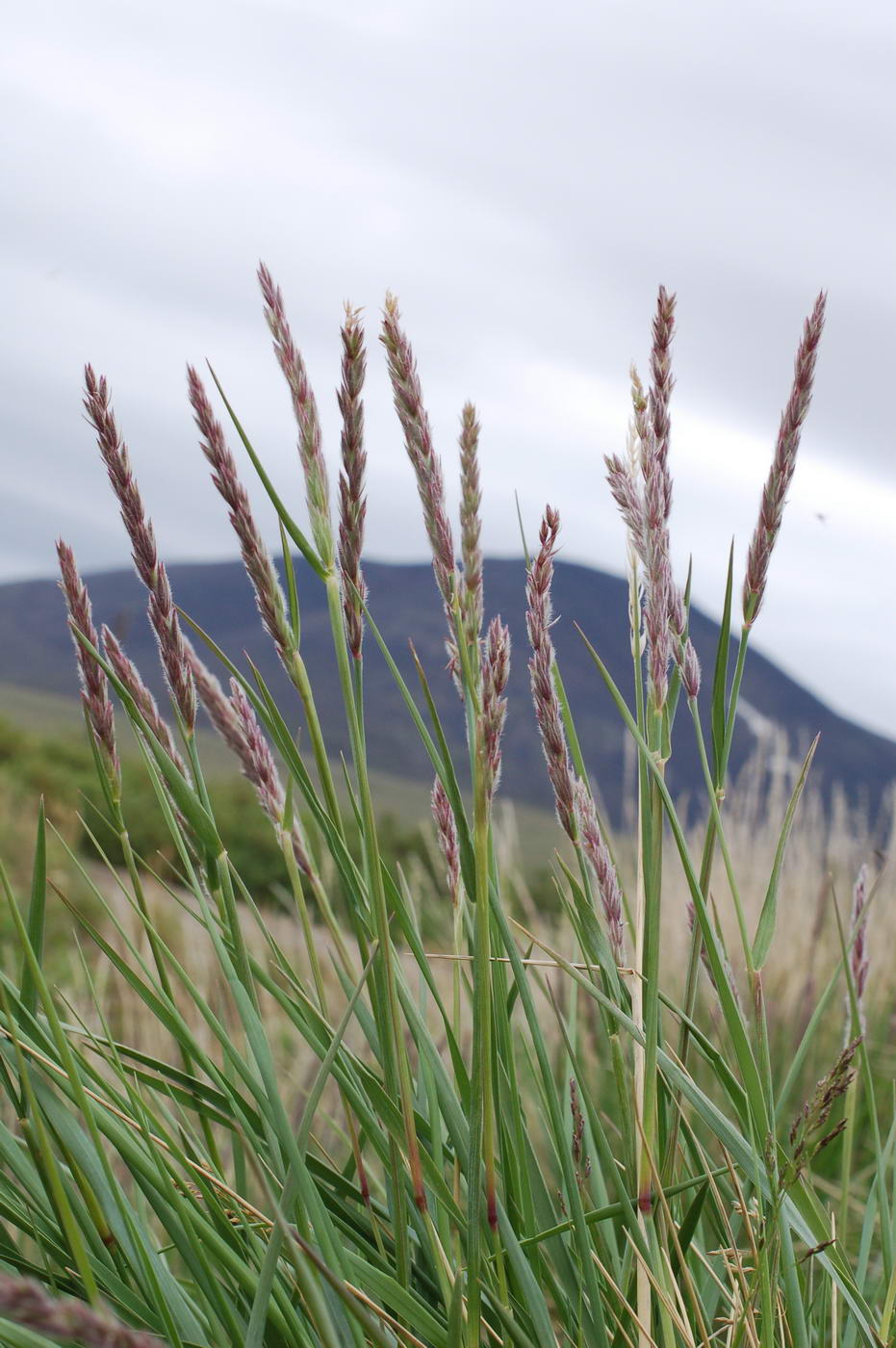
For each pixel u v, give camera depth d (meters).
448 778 0.68
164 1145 0.66
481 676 0.61
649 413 0.71
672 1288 0.70
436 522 0.67
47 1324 0.44
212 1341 0.66
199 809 0.67
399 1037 0.65
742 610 0.72
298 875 0.69
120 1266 0.66
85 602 0.69
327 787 0.68
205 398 0.65
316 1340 0.66
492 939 0.70
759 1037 0.71
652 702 0.72
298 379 0.67
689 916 0.74
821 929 1.51
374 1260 0.72
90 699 0.68
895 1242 0.79
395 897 0.68
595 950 0.72
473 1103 0.62
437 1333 0.64
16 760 7.30
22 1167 0.67
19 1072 0.60
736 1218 0.82
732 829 2.40
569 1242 0.74
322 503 0.67
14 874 3.72
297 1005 0.69
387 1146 0.67
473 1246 0.62
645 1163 0.68
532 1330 0.69
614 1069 0.71
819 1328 0.77
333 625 0.66
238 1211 0.70
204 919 0.65
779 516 0.71
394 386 0.67
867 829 2.47
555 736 0.70
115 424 0.67
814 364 0.70
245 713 0.69
